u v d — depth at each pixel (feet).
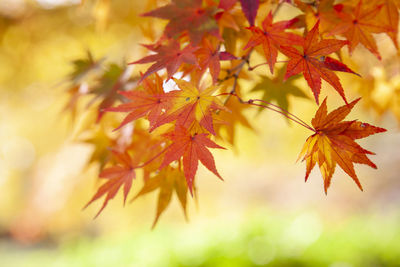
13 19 11.64
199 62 3.56
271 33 3.35
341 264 11.35
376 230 14.05
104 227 21.25
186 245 12.47
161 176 3.91
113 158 4.58
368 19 3.76
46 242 30.99
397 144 35.73
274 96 4.97
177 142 3.02
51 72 13.67
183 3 3.64
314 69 3.11
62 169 10.81
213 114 3.23
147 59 3.37
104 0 6.66
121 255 12.66
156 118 3.16
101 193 3.75
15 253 29.84
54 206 11.00
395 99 5.58
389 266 11.80
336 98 11.41
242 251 11.73
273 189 36.76
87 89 5.16
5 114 15.37
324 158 3.15
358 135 3.03
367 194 35.37
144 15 3.62
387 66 5.54
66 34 12.14
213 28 3.53
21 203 17.25
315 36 3.07
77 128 5.16
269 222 13.43
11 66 13.52
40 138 15.01
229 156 17.24
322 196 36.32
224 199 28.19
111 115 5.13
